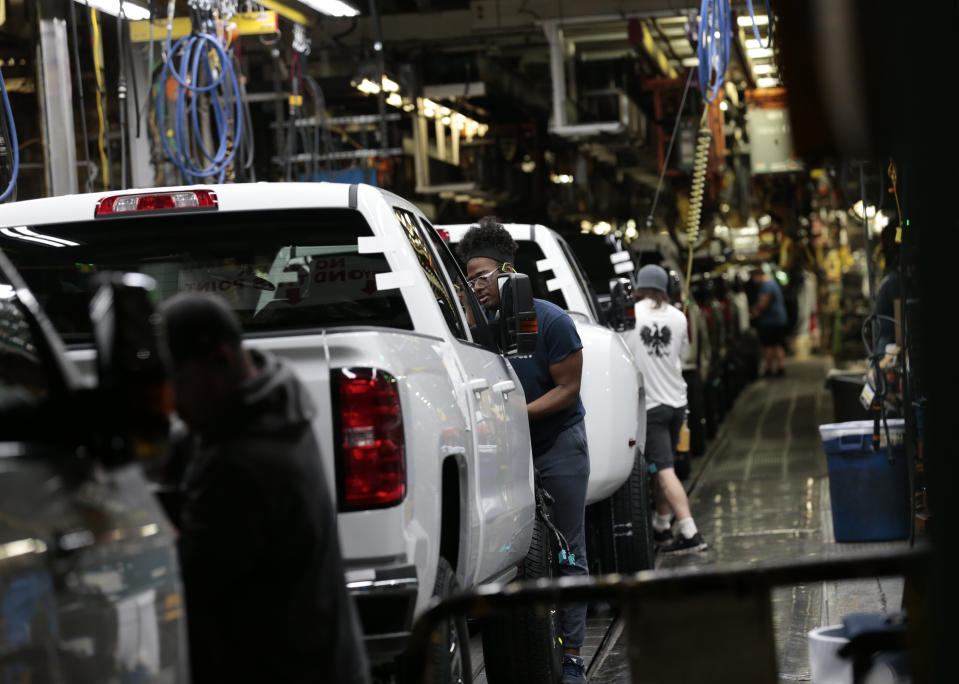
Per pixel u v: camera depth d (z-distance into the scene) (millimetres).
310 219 14836
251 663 9031
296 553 8984
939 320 7508
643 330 30219
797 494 37688
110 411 7648
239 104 27641
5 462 7227
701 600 8406
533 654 16469
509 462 16500
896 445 28578
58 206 14508
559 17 44906
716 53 27656
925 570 7730
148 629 7949
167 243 15211
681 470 40562
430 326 14461
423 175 49156
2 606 6883
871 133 8062
